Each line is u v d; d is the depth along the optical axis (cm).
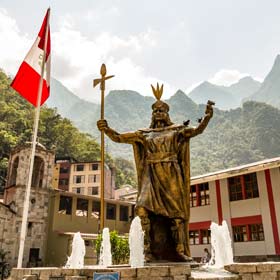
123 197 3350
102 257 1115
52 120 7775
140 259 764
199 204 3053
